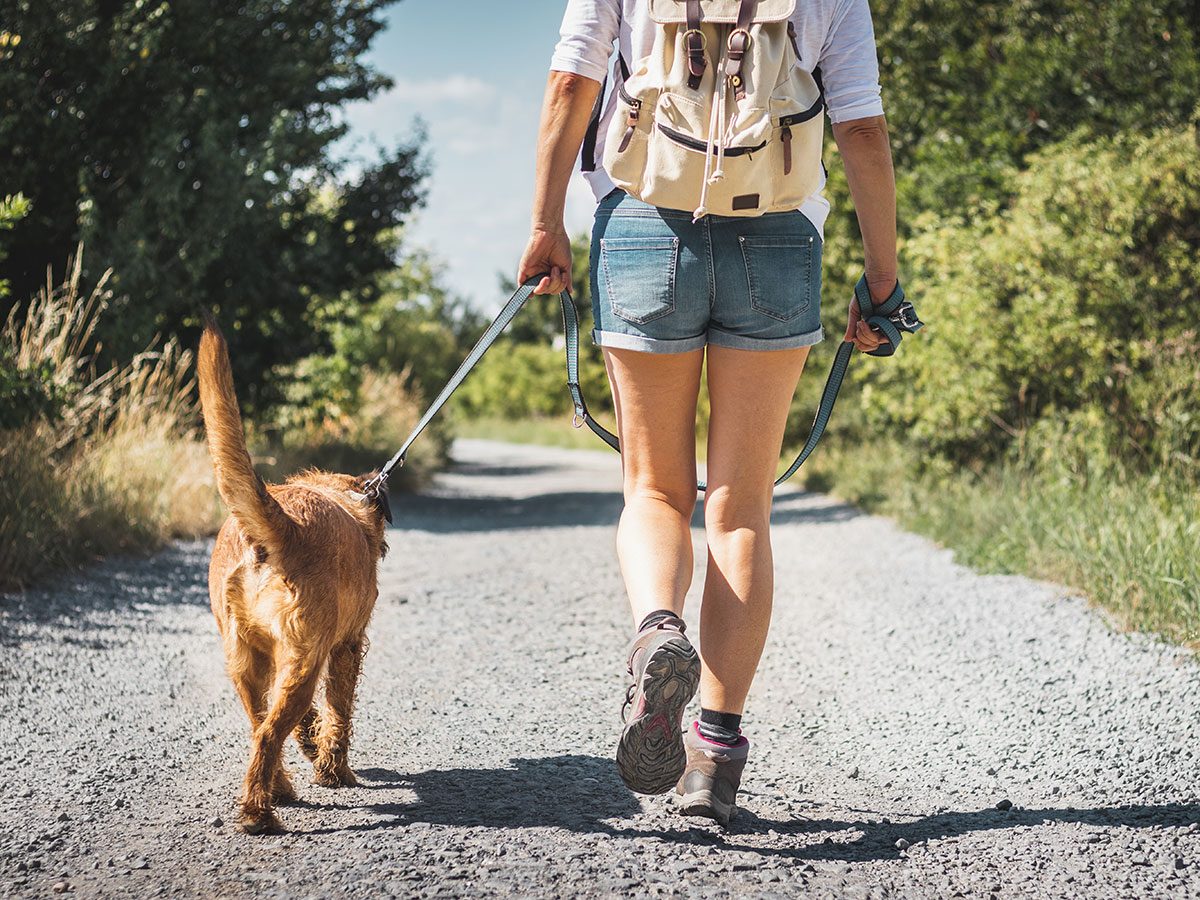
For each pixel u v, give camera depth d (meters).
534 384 53.88
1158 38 11.36
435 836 2.87
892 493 11.93
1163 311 9.41
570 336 3.18
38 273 11.55
